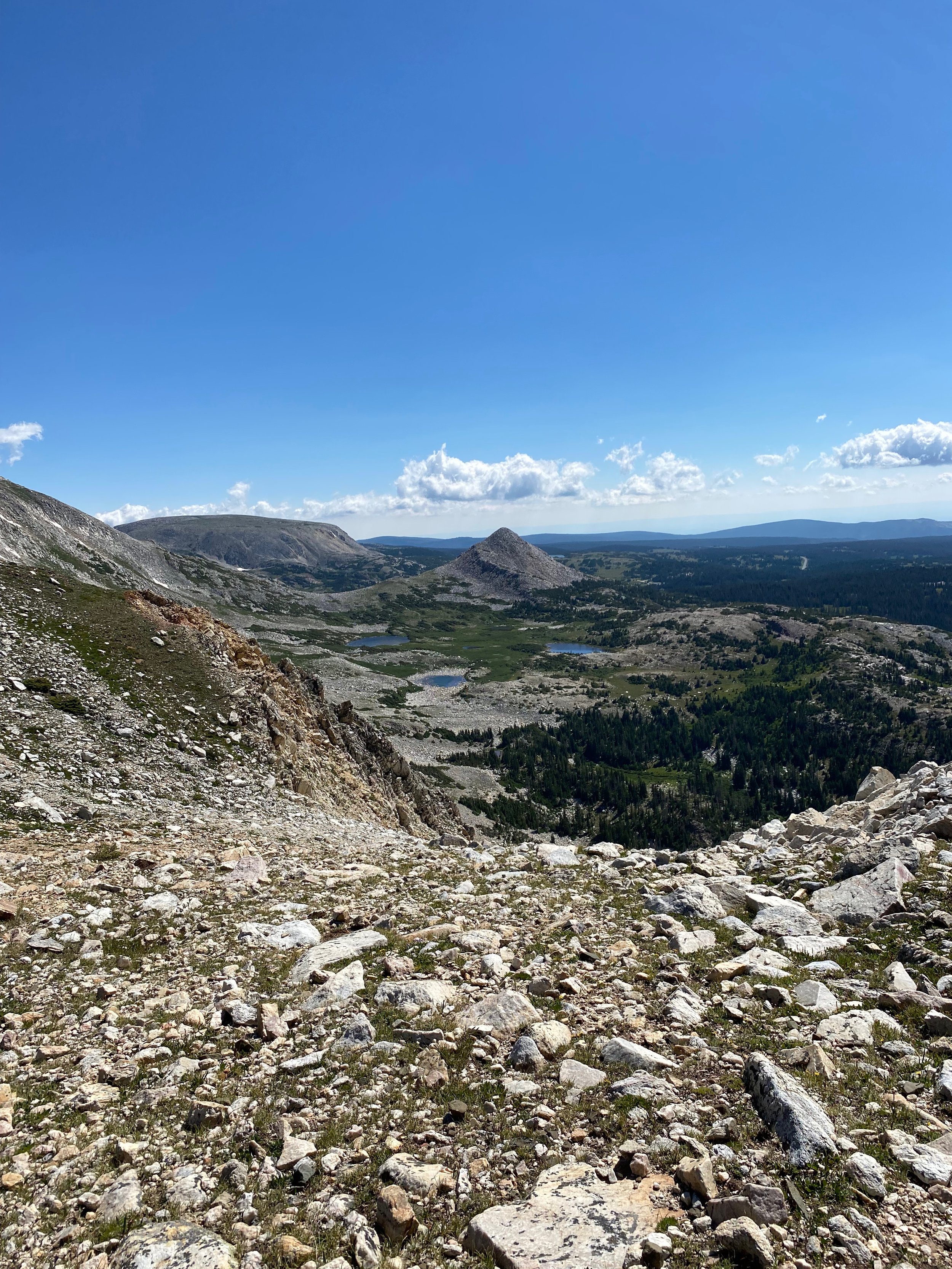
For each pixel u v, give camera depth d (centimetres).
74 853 1884
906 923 1309
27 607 3838
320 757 4238
